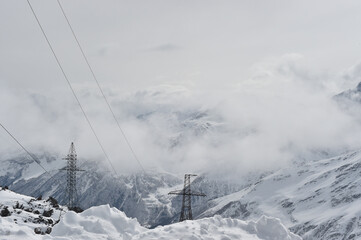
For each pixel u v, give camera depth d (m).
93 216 30.11
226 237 24.72
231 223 27.27
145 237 24.41
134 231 29.44
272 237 26.61
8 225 29.08
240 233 26.09
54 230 28.75
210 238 24.23
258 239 25.84
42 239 27.19
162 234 24.70
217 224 26.92
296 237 27.08
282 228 27.03
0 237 25.92
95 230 28.70
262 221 27.31
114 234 28.75
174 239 23.94
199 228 25.69
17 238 26.34
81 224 29.02
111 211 30.81
